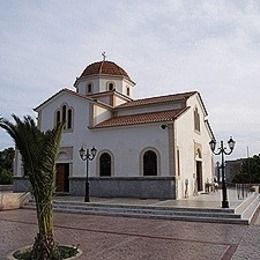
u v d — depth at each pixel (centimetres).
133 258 790
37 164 820
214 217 1427
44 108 2784
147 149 2192
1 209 1867
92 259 781
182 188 2209
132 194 2198
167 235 1089
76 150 2523
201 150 2812
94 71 3134
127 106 2708
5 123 845
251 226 1291
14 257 798
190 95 2614
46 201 812
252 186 3278
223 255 816
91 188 2375
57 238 1038
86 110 2530
